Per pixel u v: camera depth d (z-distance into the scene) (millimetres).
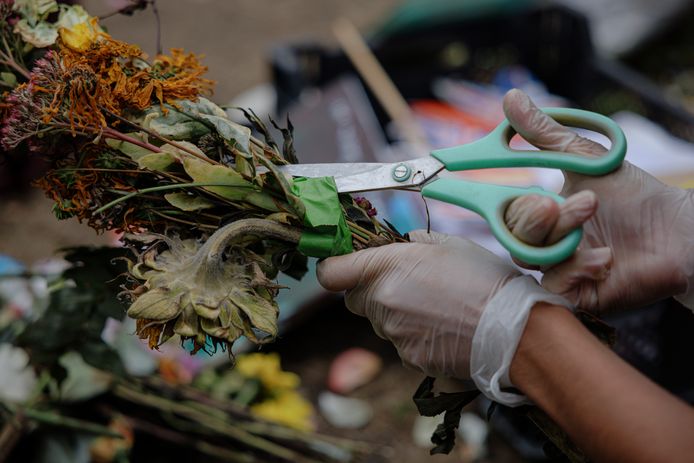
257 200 904
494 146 910
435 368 903
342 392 2021
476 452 1875
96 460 1581
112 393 1668
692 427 701
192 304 827
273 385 1859
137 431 1751
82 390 1579
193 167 875
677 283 909
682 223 902
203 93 976
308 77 2529
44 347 1339
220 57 3414
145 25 3596
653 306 1838
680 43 3381
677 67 3262
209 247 842
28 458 1526
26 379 1601
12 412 1458
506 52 2750
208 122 902
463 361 869
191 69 997
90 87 859
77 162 918
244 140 886
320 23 3717
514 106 908
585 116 918
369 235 956
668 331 1841
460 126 2467
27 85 879
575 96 2717
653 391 731
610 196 919
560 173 2109
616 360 762
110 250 1221
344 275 903
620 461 718
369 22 3725
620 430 716
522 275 860
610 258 812
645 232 910
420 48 2689
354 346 2129
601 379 739
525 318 801
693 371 1854
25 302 1709
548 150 911
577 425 750
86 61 876
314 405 2000
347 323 2182
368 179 928
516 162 896
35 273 1478
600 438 730
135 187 925
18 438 1472
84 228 2484
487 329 819
